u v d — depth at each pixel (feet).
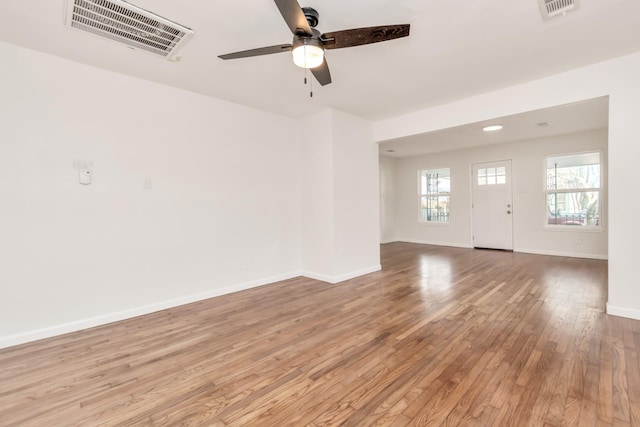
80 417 5.22
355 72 9.57
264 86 10.68
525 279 13.42
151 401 5.61
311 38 6.21
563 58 8.82
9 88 7.86
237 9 6.46
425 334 8.16
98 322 9.17
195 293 11.30
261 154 13.39
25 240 8.09
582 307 9.86
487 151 21.45
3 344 7.77
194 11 6.52
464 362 6.71
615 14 6.76
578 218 18.22
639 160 8.59
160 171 10.46
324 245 13.84
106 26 7.09
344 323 9.02
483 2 6.33
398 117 14.48
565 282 12.85
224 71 9.44
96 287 9.19
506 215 20.83
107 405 5.51
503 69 9.46
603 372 6.16
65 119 8.66
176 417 5.17
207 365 6.82
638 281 8.75
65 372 6.59
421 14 6.71
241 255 12.69
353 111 13.66
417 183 25.62
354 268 14.43
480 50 8.30
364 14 6.68
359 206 14.70
